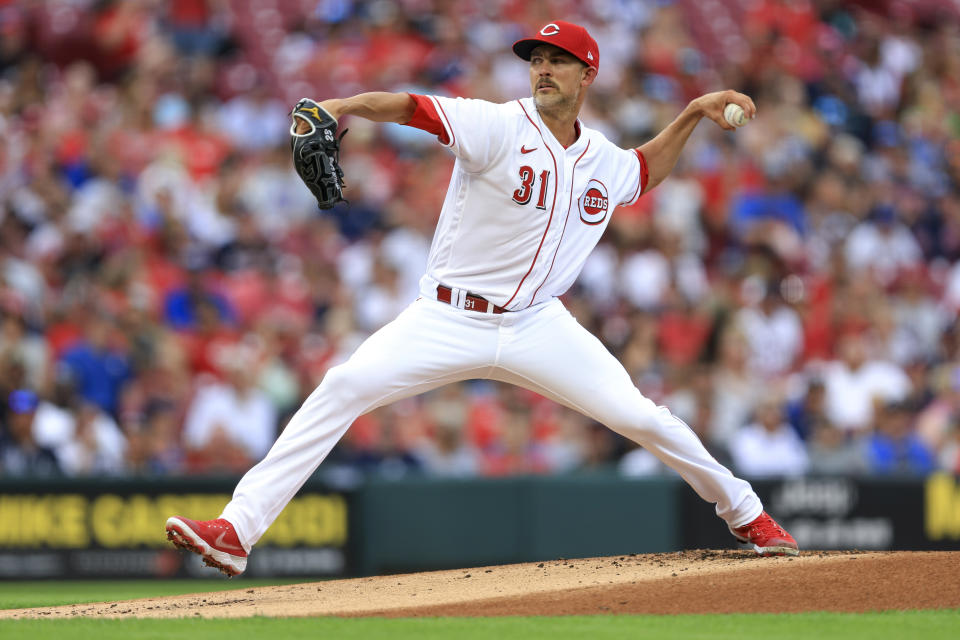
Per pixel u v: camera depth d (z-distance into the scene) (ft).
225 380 110.83
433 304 51.24
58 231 122.72
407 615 45.55
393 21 153.79
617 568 54.75
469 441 106.83
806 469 109.70
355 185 134.00
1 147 130.62
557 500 92.73
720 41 168.55
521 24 158.51
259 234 128.57
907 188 157.17
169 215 126.72
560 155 50.70
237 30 153.48
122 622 43.75
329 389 49.70
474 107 49.06
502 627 42.11
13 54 149.28
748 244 139.33
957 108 172.76
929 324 142.00
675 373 118.42
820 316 133.18
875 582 48.62
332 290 124.36
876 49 172.24
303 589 55.77
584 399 52.39
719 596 47.44
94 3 153.69
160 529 89.81
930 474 98.17
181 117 139.03
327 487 91.66
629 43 160.86
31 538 88.58
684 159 143.43
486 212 50.08
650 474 94.94
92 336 110.42
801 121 157.28
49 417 99.66
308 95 147.33
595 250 130.21
